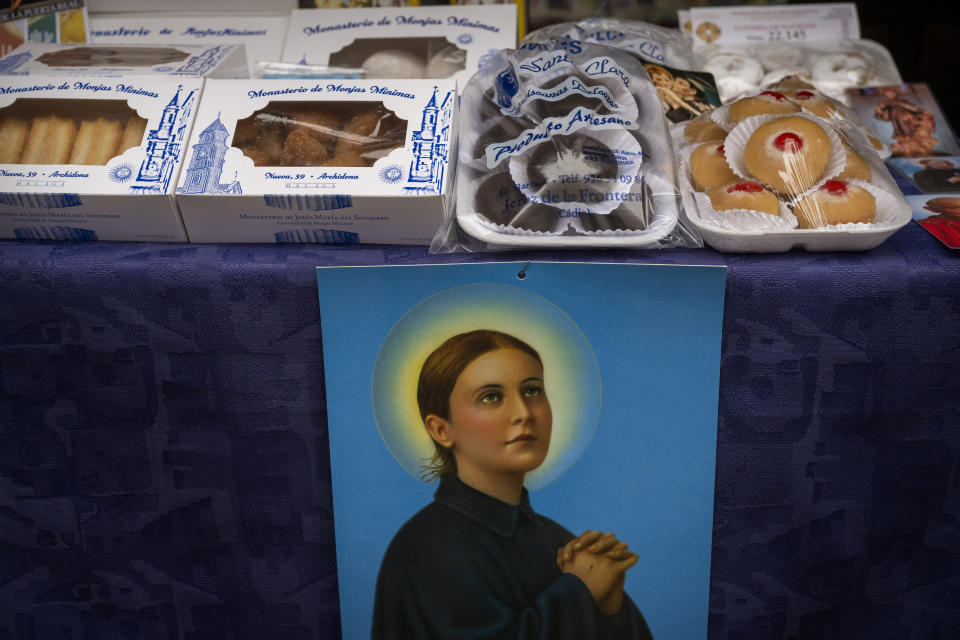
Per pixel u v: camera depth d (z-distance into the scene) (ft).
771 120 2.54
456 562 2.45
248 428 2.51
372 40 3.35
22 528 2.63
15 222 2.45
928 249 2.38
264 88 2.54
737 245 2.35
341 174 2.34
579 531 2.46
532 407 2.37
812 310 2.31
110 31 3.48
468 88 2.68
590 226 2.36
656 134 2.58
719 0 3.92
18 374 2.46
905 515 2.53
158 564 2.66
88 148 2.42
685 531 2.47
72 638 2.75
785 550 2.57
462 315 2.32
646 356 2.34
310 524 2.61
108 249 2.44
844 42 3.72
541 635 2.46
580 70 2.63
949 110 4.23
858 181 2.46
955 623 2.64
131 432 2.52
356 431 2.42
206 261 2.35
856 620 2.66
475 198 2.41
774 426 2.44
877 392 2.40
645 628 2.53
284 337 2.40
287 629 2.74
